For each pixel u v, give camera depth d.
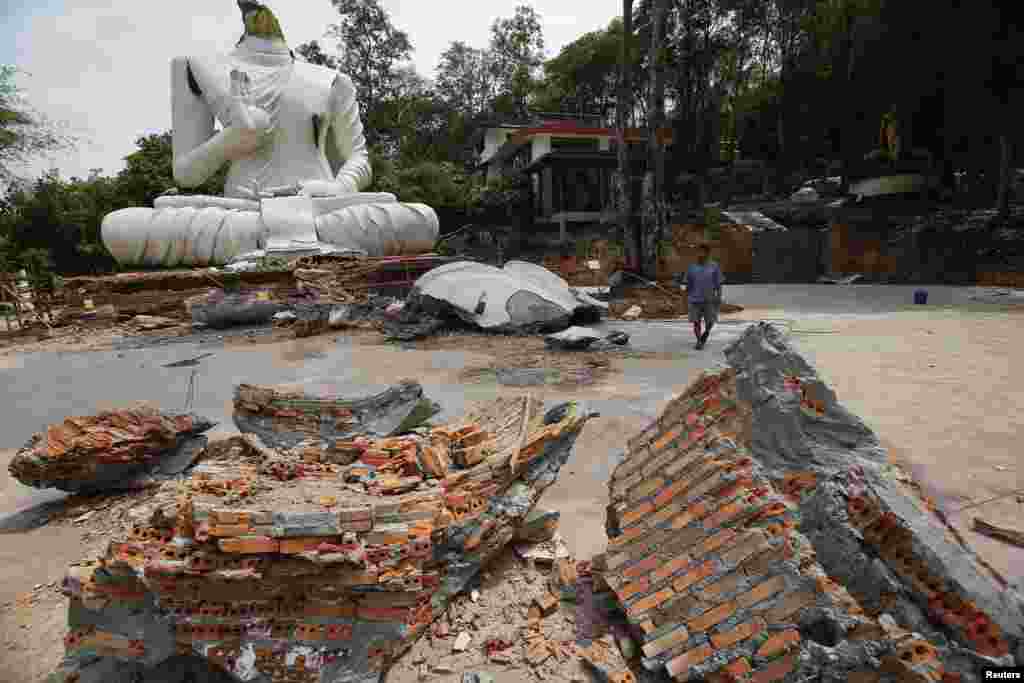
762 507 2.48
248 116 16.50
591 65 41.12
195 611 2.30
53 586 3.46
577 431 3.72
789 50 32.12
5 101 23.69
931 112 27.17
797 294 19.14
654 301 14.63
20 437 6.27
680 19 28.98
